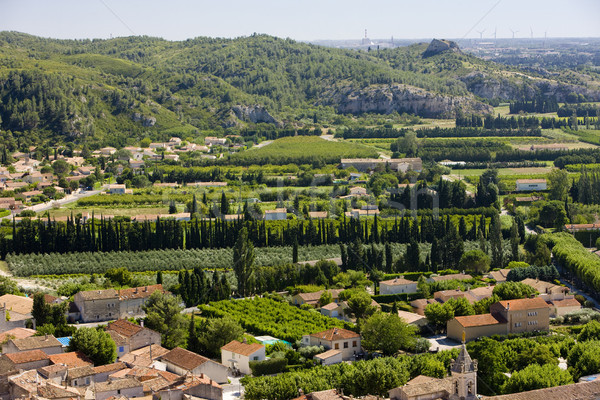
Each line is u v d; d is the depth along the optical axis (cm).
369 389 18988
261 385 19112
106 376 19962
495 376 19975
